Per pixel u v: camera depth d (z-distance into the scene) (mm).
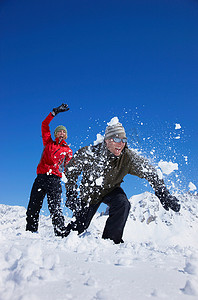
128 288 876
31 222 3346
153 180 2771
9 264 1068
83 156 2846
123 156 2805
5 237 2254
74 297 768
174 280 999
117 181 2869
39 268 1035
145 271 1145
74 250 1706
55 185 3338
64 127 3674
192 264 1163
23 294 750
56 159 3416
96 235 2938
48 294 780
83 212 2898
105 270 1120
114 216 2686
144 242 2445
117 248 1929
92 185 2842
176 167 2631
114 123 2725
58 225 3090
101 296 772
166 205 2746
